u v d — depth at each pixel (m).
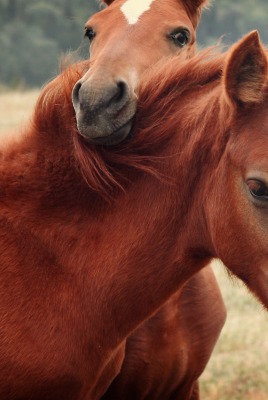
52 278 5.97
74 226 6.06
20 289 5.91
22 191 6.14
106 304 6.00
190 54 6.52
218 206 5.55
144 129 5.99
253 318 14.48
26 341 5.80
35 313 5.86
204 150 5.73
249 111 5.39
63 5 103.06
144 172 5.98
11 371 5.78
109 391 7.86
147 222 5.95
